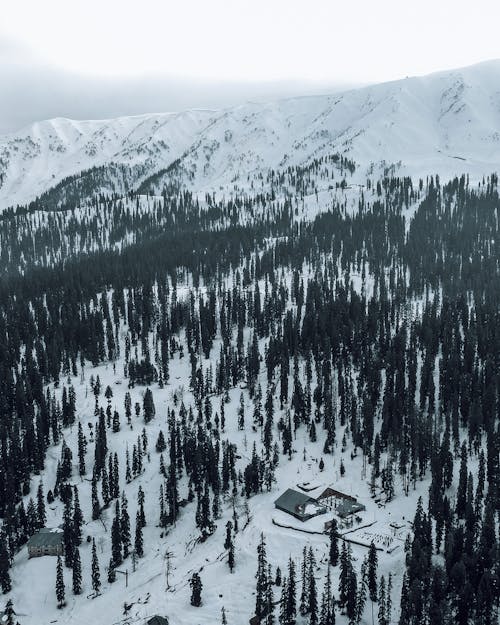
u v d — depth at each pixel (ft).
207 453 635.25
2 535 564.30
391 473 565.12
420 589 416.26
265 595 443.73
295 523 522.88
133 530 591.37
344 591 435.94
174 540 565.12
